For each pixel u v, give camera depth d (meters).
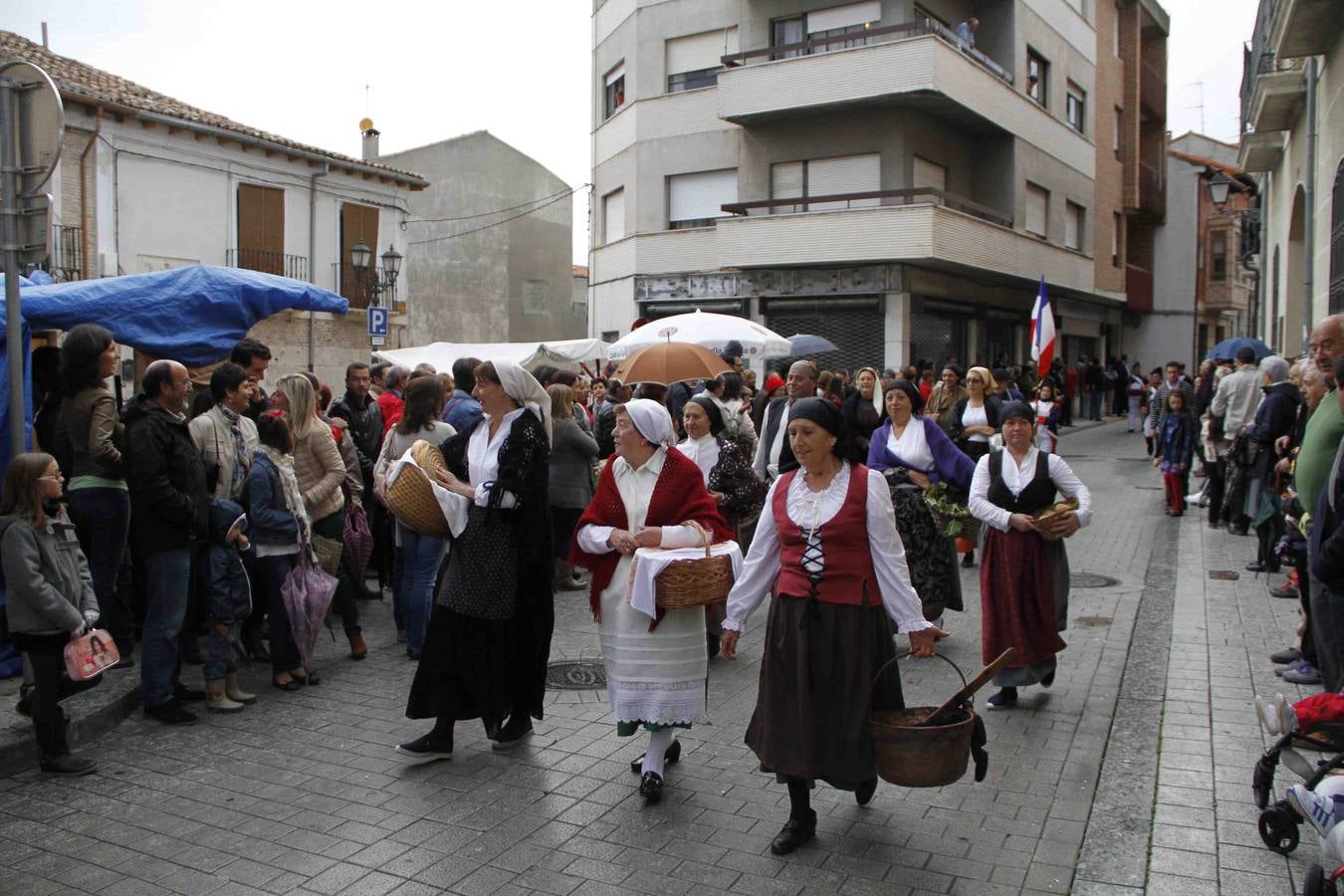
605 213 28.75
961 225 22.69
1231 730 5.59
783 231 22.98
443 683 5.33
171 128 21.30
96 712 5.80
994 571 6.12
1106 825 4.52
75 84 19.64
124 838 4.48
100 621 6.57
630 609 4.88
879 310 22.88
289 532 6.56
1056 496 6.22
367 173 25.70
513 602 5.38
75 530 5.55
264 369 7.46
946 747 4.04
